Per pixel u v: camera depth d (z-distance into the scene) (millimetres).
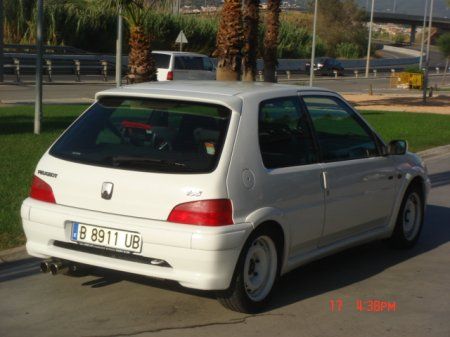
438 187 12008
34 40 43656
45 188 5637
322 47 70938
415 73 48406
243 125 5500
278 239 5723
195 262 5074
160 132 5543
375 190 6957
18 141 13398
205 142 5375
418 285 6570
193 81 6547
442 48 58875
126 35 47500
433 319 5668
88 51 47312
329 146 6434
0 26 31953
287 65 60906
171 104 5684
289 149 5934
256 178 5430
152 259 5199
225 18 17609
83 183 5461
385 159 7164
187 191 5141
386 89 47406
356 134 6910
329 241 6453
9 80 33719
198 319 5453
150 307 5672
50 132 14875
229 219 5168
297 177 5844
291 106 6129
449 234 8641
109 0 16609
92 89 31688
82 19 45781
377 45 115312
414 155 7953
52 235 5539
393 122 22562
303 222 5938
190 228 5078
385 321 5590
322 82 52531
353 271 6949
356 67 74125
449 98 39281
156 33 50000
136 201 5270
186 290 6066
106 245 5309
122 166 5418
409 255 7613
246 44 20266
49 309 5590
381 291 6352
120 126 5719
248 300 5473
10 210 8188
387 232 7383
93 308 5629
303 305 5883
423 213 8016
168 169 5281
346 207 6508
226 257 5125
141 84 6234
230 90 5859
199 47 53188
